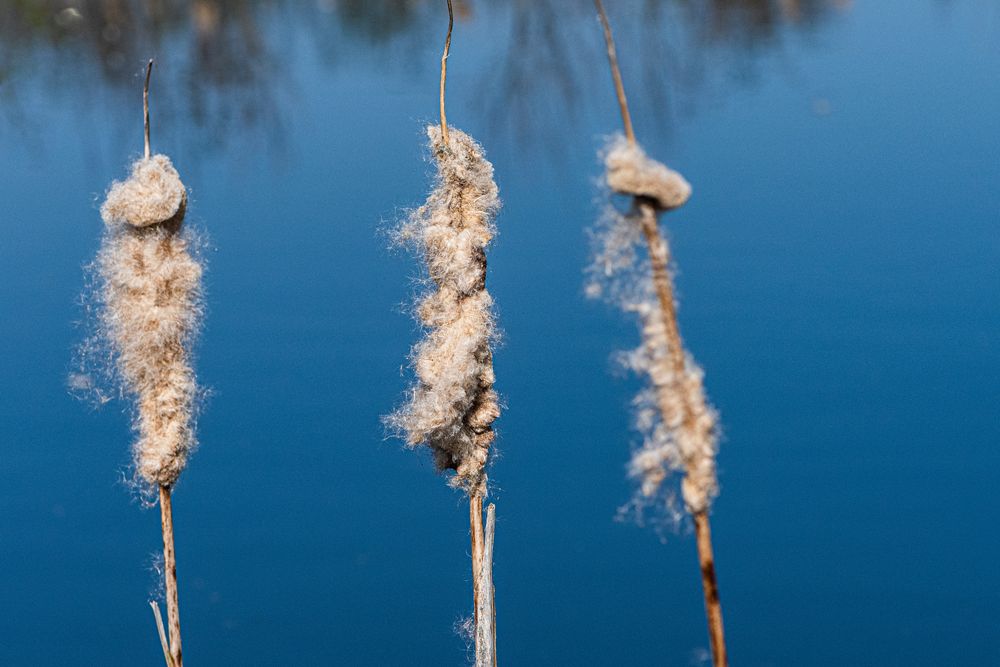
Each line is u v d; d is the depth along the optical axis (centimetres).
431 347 135
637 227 115
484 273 135
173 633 133
